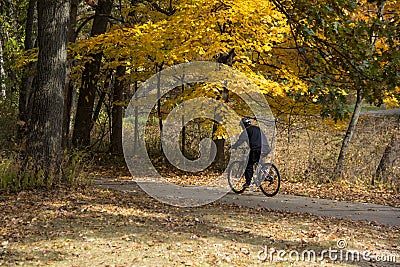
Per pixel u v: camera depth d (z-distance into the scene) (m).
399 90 11.88
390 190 15.66
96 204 10.56
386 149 16.78
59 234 7.88
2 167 11.78
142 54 15.55
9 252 6.86
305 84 14.45
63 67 12.57
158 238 7.93
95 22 19.45
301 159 17.64
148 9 19.06
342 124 17.39
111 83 23.48
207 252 7.26
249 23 14.59
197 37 14.12
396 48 10.45
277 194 14.27
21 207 9.85
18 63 17.84
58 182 12.37
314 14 9.71
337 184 16.34
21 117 19.55
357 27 9.88
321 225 9.77
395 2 15.68
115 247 7.28
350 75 9.99
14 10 26.59
